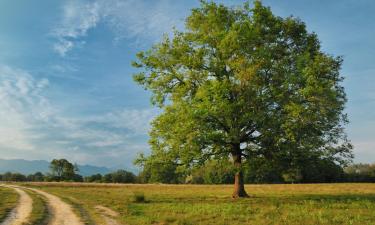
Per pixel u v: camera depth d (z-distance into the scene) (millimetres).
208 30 34344
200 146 31047
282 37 34312
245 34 31141
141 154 34781
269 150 32219
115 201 38062
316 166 32500
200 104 29828
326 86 29281
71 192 57375
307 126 29828
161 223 21203
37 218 23625
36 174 172500
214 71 33438
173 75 35156
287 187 69062
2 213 26094
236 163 33250
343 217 21266
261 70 31250
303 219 21078
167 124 32844
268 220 20969
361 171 107625
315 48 34500
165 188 74250
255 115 29500
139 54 35812
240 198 35750
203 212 25516
